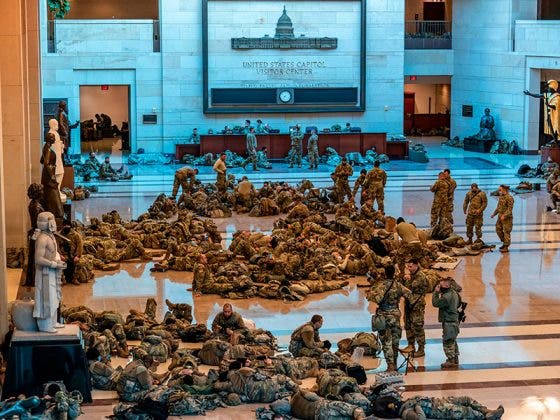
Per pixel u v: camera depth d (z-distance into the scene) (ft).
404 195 117.19
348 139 148.46
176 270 80.89
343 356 57.31
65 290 74.64
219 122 153.38
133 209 107.45
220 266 78.13
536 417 50.49
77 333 52.21
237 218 103.30
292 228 88.99
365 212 95.91
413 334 59.41
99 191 119.96
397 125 156.76
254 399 52.11
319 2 153.38
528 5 156.87
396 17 155.02
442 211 92.27
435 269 81.25
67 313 62.34
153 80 152.15
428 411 49.80
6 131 76.84
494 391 54.19
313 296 73.46
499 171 137.59
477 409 50.03
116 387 53.01
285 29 152.87
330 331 64.80
